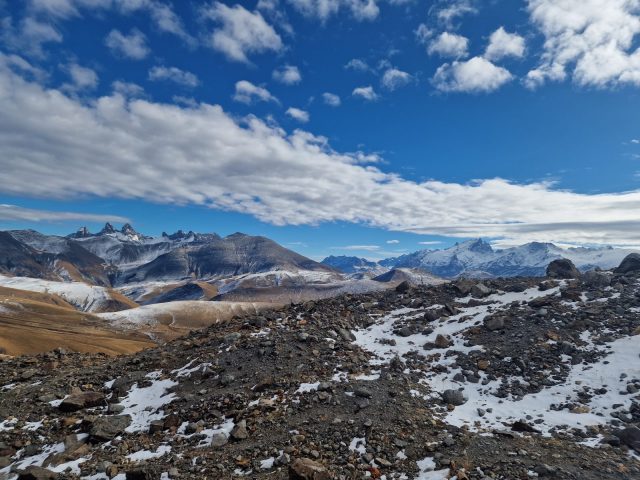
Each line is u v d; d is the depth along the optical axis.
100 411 24.56
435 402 24.14
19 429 22.58
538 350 28.97
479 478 15.88
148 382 27.88
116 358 36.22
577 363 26.86
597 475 15.67
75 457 19.81
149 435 21.58
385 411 21.78
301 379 25.72
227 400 23.80
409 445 18.72
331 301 45.47
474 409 23.50
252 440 19.88
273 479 16.59
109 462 18.86
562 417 21.56
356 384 24.86
